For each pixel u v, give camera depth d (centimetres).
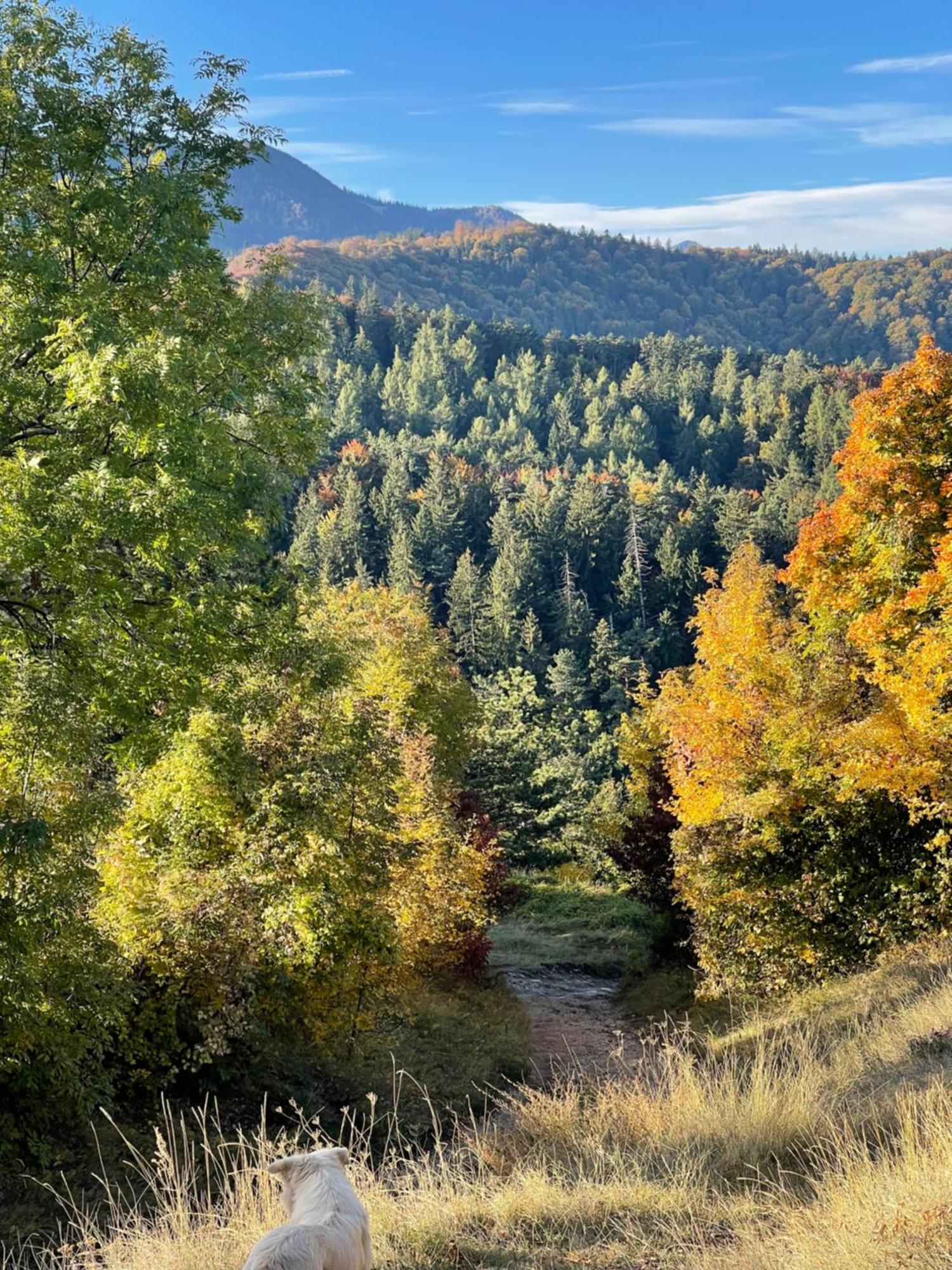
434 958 2158
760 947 1883
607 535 12669
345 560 12000
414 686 3075
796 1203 613
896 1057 938
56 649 1252
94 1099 1103
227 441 1439
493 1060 1712
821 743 1766
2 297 1298
